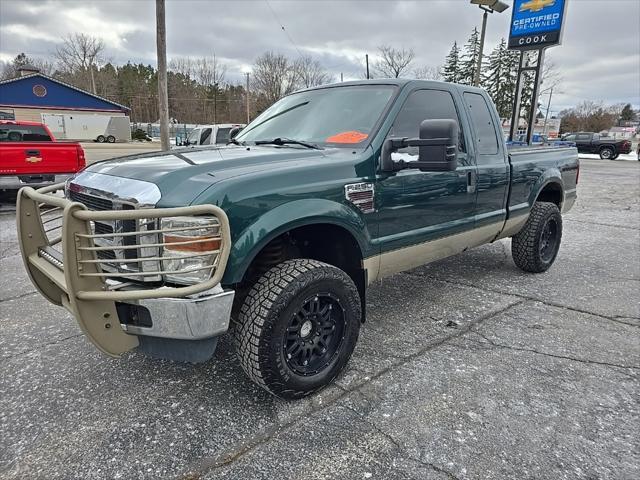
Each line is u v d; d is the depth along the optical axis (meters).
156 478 2.18
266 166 2.69
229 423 2.58
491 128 4.37
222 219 2.24
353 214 2.94
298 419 2.61
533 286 4.92
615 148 31.50
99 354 3.38
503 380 3.02
